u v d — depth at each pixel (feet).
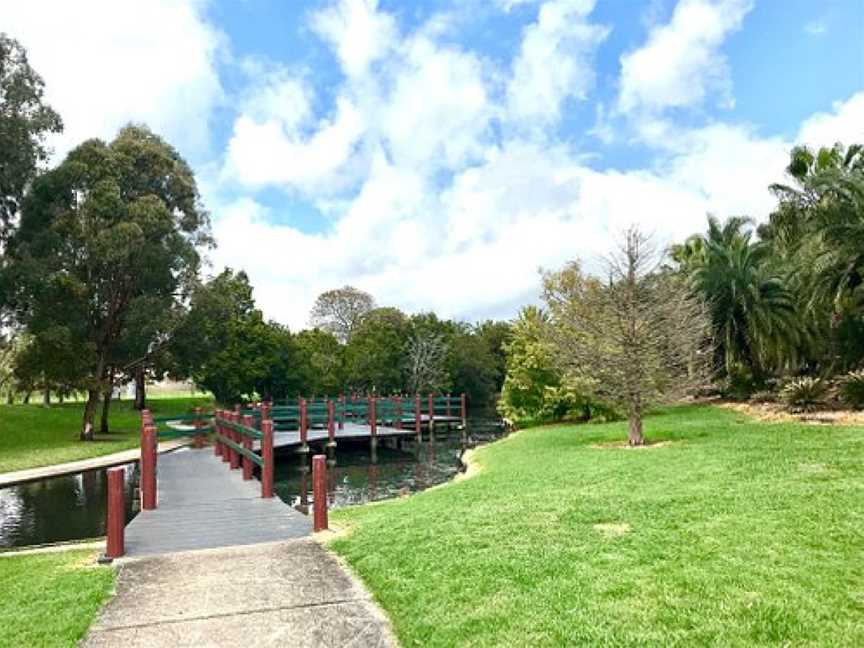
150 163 107.96
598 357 57.62
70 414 136.36
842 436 48.01
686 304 59.36
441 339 188.34
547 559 21.58
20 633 18.44
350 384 170.50
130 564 26.71
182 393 269.44
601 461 46.14
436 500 37.09
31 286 88.99
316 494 32.37
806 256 73.61
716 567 19.60
